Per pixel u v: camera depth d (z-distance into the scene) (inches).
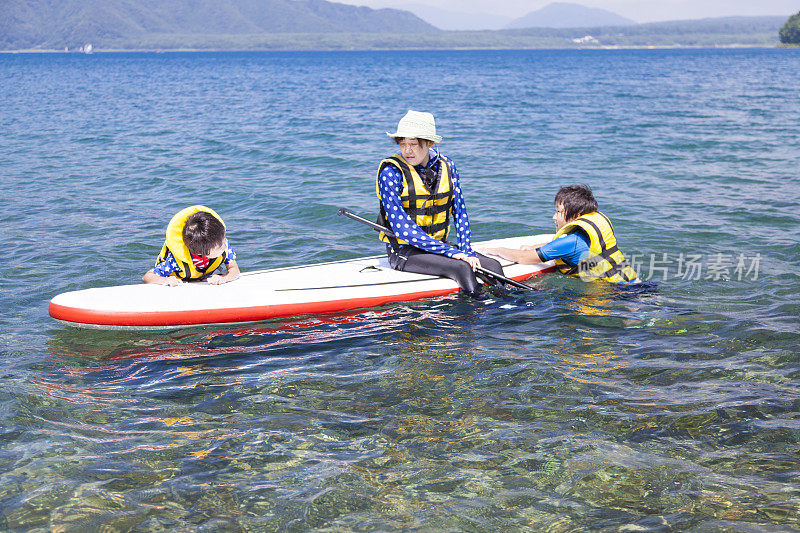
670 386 137.3
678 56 5408.5
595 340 161.8
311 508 99.7
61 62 4687.5
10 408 129.0
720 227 275.3
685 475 106.6
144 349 160.6
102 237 266.1
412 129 184.4
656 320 173.8
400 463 111.0
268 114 860.0
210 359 154.7
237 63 4170.8
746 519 95.7
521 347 158.2
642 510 98.3
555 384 138.7
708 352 154.0
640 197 339.9
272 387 139.5
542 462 110.7
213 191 367.6
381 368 148.2
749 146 526.9
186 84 1680.6
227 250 196.1
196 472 108.6
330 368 148.7
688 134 607.2
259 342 165.0
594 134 617.9
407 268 202.1
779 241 252.2
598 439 117.5
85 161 476.7
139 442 117.6
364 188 377.1
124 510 99.0
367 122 756.0
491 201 337.4
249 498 102.0
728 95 1146.0
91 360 153.9
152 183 393.7
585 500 101.0
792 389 135.3
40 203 334.6
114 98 1171.3
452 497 102.2
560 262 207.3
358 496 102.4
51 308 173.0
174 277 188.7
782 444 115.2
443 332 169.2
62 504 100.0
